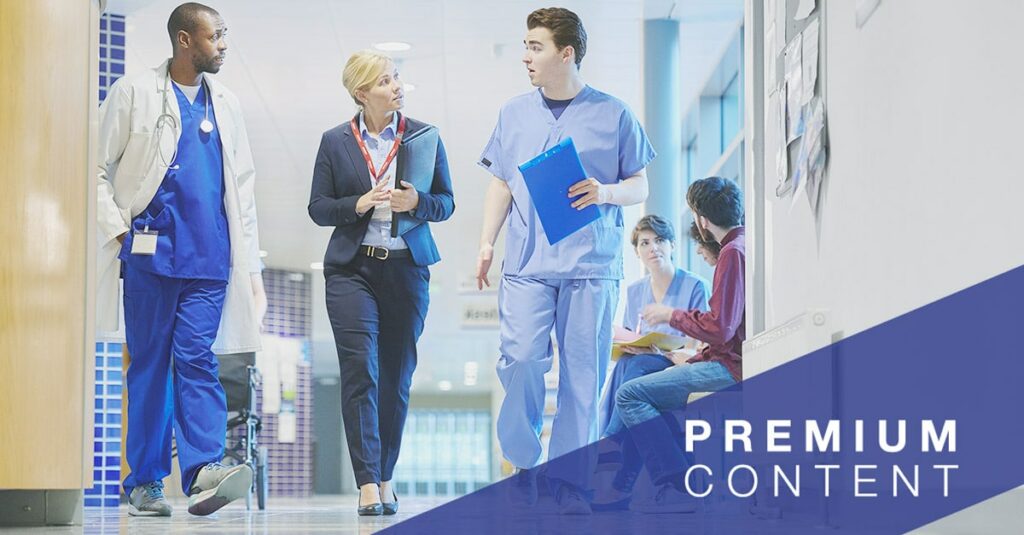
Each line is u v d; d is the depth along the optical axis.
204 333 4.03
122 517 4.45
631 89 10.35
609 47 9.11
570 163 3.78
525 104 4.00
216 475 3.92
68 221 2.87
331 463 19.55
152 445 4.12
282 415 17.94
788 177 3.53
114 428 7.40
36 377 2.80
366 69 4.30
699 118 10.06
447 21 8.45
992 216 2.00
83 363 2.90
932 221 2.30
